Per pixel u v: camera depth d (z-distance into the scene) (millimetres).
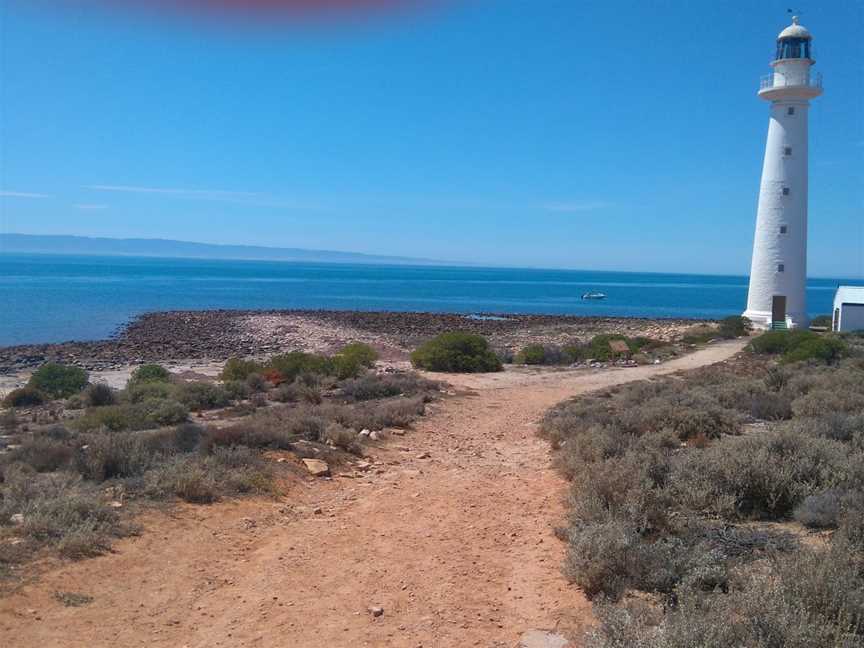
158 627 6949
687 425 15219
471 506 11414
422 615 7363
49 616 6914
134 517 9828
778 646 5539
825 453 10734
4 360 41281
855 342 38156
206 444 13508
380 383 24562
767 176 49438
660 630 5680
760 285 49781
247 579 8312
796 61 47500
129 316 76125
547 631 6945
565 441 15852
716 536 8742
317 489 12445
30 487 10219
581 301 129625
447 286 184750
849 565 6836
